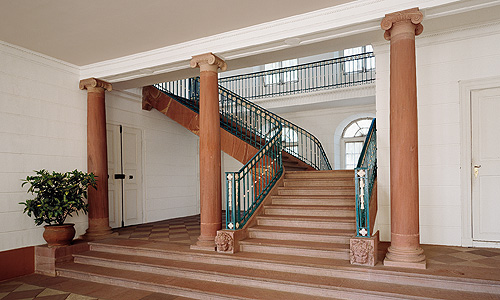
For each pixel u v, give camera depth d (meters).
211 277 4.78
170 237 6.68
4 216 5.61
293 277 4.39
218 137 5.77
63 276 5.62
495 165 5.32
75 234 6.53
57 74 6.56
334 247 4.76
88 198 6.76
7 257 5.52
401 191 4.32
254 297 4.11
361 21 4.61
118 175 8.16
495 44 5.30
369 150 5.63
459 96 5.48
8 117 5.73
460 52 5.50
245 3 4.59
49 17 4.88
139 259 5.53
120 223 8.15
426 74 5.69
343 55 11.79
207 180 5.62
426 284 3.94
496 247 5.24
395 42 4.43
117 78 6.88
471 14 4.96
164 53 6.07
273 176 6.89
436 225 5.55
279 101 11.15
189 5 4.61
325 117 11.41
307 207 5.91
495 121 5.34
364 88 9.92
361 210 4.61
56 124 6.49
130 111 8.64
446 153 5.54
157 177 9.42
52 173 6.18
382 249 5.20
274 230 5.43
